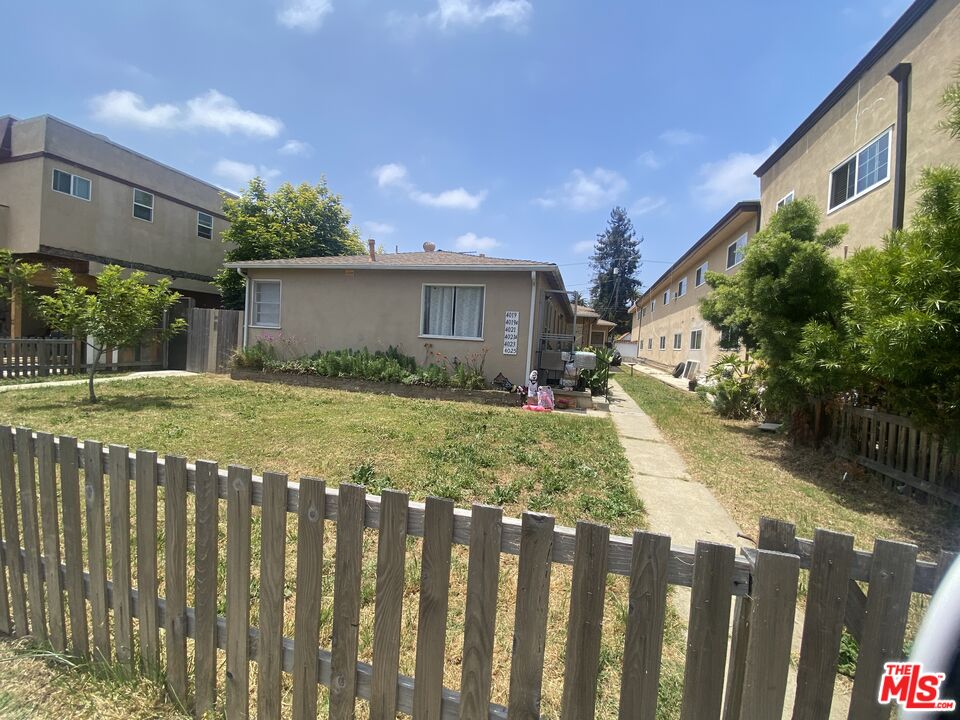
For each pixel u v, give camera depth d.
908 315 3.77
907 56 8.16
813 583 1.23
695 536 3.68
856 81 9.58
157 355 14.33
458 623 2.47
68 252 13.60
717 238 16.86
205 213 18.33
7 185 13.33
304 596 1.62
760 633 1.23
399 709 1.56
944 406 4.14
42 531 2.11
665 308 26.50
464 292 10.90
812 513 4.27
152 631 1.89
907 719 1.19
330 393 10.12
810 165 11.26
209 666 1.78
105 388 9.81
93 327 7.80
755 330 6.70
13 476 2.18
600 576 1.32
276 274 12.42
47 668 2.03
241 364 12.12
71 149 13.62
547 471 5.05
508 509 4.04
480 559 1.42
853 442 5.84
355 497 1.54
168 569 1.82
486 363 10.66
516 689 1.40
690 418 9.41
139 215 15.71
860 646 1.21
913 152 7.98
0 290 11.62
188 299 14.47
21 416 6.86
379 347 11.49
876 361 4.24
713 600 1.24
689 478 5.29
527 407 9.39
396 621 1.52
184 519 1.80
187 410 7.63
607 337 41.53
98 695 1.89
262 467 4.82
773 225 7.45
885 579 1.18
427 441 6.12
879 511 4.38
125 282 8.15
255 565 2.93
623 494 4.48
